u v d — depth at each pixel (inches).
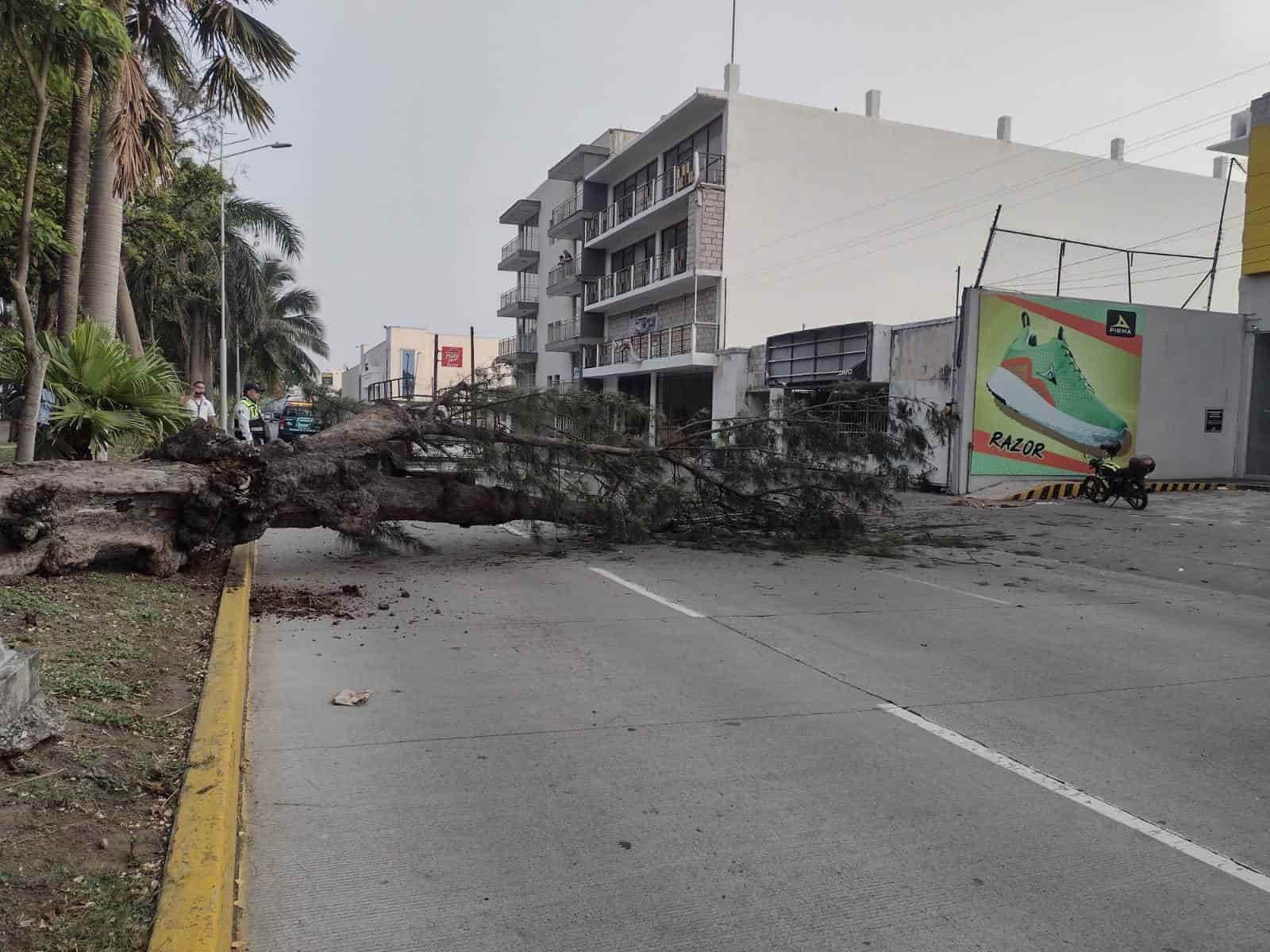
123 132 425.4
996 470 789.2
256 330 1862.7
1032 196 1424.7
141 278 1320.1
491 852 140.9
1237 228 1582.2
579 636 280.5
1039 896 131.3
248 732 190.1
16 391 362.0
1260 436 893.8
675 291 1371.8
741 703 217.3
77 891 111.8
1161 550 485.4
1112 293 1146.0
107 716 167.5
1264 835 152.0
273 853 139.1
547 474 441.4
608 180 1646.2
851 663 255.3
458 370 3356.3
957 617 320.2
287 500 357.7
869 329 900.6
